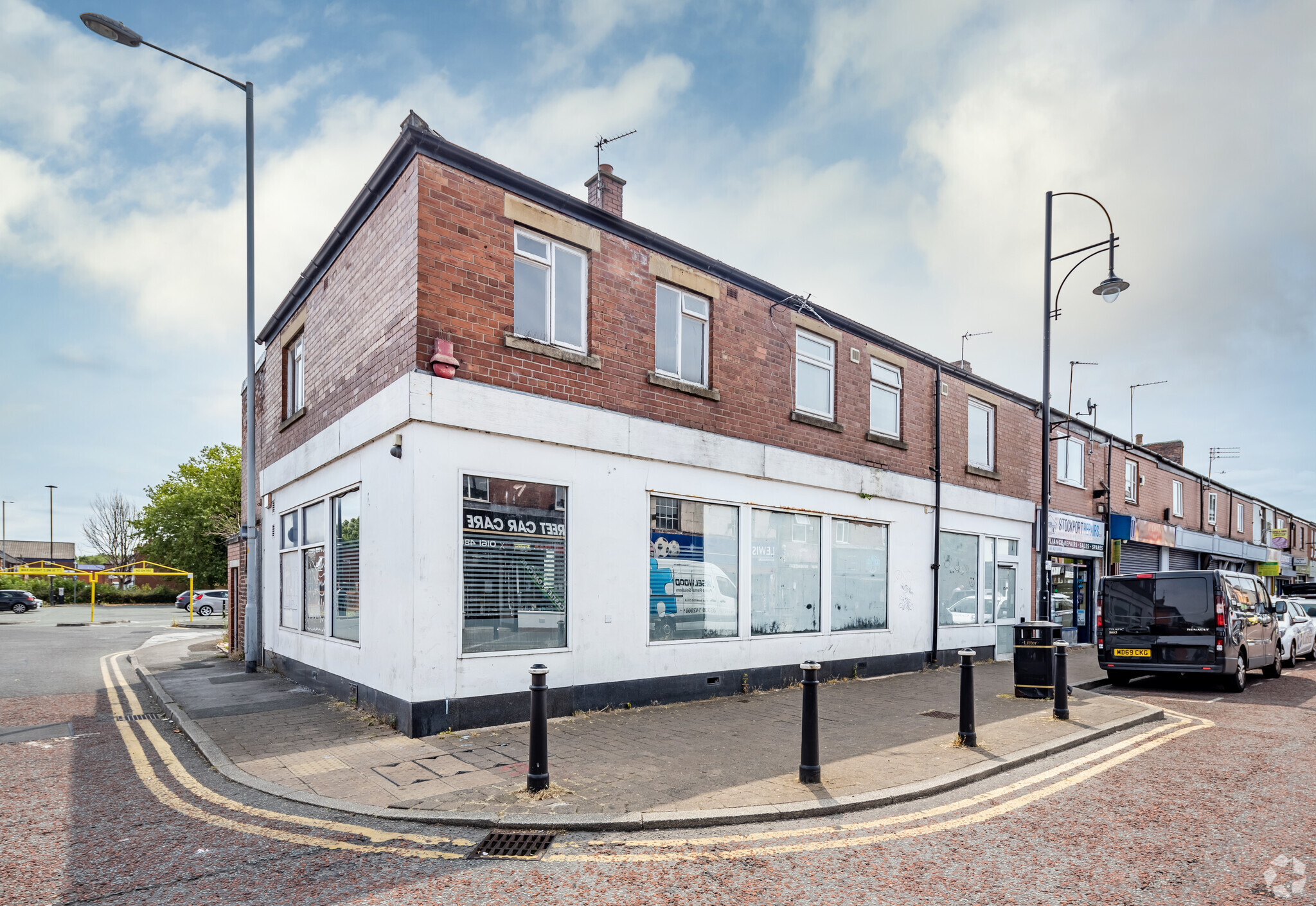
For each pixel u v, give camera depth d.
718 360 10.77
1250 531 33.88
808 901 3.95
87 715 9.26
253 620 12.75
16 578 52.38
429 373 7.70
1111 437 22.02
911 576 13.80
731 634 10.58
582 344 9.27
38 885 4.11
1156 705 10.53
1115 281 12.62
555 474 8.66
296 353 12.99
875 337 13.52
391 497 8.04
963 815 5.39
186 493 50.97
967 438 15.92
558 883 4.16
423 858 4.50
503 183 8.52
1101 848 4.74
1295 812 5.48
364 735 7.48
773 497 11.30
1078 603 20.23
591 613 8.86
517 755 6.75
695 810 5.24
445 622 7.65
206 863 4.41
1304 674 14.74
